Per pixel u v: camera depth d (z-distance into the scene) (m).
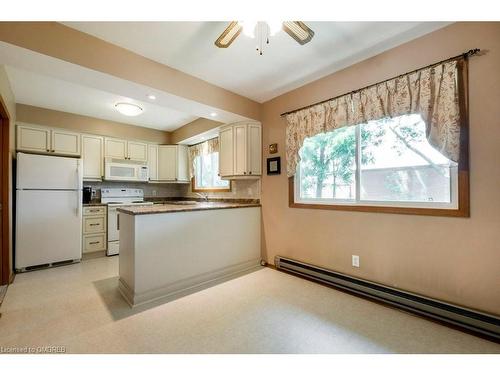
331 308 2.11
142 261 2.23
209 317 1.97
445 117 1.81
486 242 1.70
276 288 2.56
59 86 2.84
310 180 2.91
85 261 3.58
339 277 2.46
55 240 3.29
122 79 2.12
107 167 4.08
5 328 1.79
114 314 2.01
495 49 1.66
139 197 4.62
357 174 2.45
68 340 1.65
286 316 1.98
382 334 1.73
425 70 1.92
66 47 1.81
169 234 2.43
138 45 2.08
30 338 1.67
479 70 1.71
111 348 1.57
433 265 1.94
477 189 1.73
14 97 3.11
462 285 1.80
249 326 1.83
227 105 2.98
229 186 4.05
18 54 1.71
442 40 1.87
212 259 2.82
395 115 2.08
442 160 1.94
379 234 2.26
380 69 2.22
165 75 2.40
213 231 2.84
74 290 2.50
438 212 1.91
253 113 3.31
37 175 3.16
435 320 1.89
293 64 2.41
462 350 1.55
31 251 3.10
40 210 3.17
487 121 1.69
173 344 1.62
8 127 2.72
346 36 1.97
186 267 2.57
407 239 2.08
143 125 4.58
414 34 1.96
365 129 2.41
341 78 2.51
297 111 2.88
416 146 2.08
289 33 1.54
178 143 4.85
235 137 3.42
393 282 2.16
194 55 2.24
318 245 2.75
